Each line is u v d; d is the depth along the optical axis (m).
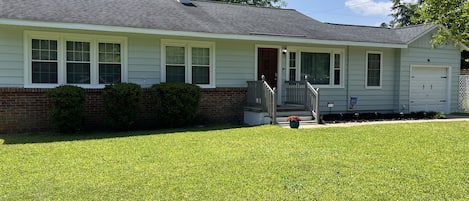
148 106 11.70
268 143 8.17
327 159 6.53
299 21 15.68
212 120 12.59
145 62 11.84
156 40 11.95
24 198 4.46
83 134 9.93
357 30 16.14
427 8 13.08
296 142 8.31
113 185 4.96
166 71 12.17
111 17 11.04
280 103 13.87
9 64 10.23
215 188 4.85
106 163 6.21
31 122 10.38
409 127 11.08
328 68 14.67
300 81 12.97
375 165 6.11
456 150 7.45
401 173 5.62
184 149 7.45
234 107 12.98
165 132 10.12
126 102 10.49
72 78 11.00
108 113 10.55
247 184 5.03
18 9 10.07
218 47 12.80
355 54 15.07
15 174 5.50
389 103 15.89
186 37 12.25
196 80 12.61
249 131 10.09
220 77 12.90
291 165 6.07
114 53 11.46
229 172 5.62
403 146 7.86
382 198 4.52
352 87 15.09
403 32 16.75
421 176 5.46
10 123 10.16
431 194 4.68
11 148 7.58
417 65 16.05
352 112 15.10
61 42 10.77
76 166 5.99
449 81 16.84
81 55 11.07
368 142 8.34
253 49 13.37
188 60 12.41
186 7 14.21
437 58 16.45
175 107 11.17
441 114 14.70
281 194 4.63
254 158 6.60
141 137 9.09
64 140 8.75
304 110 12.56
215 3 15.91
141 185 4.96
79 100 10.06
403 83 15.80
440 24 13.52
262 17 15.09
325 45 14.46
